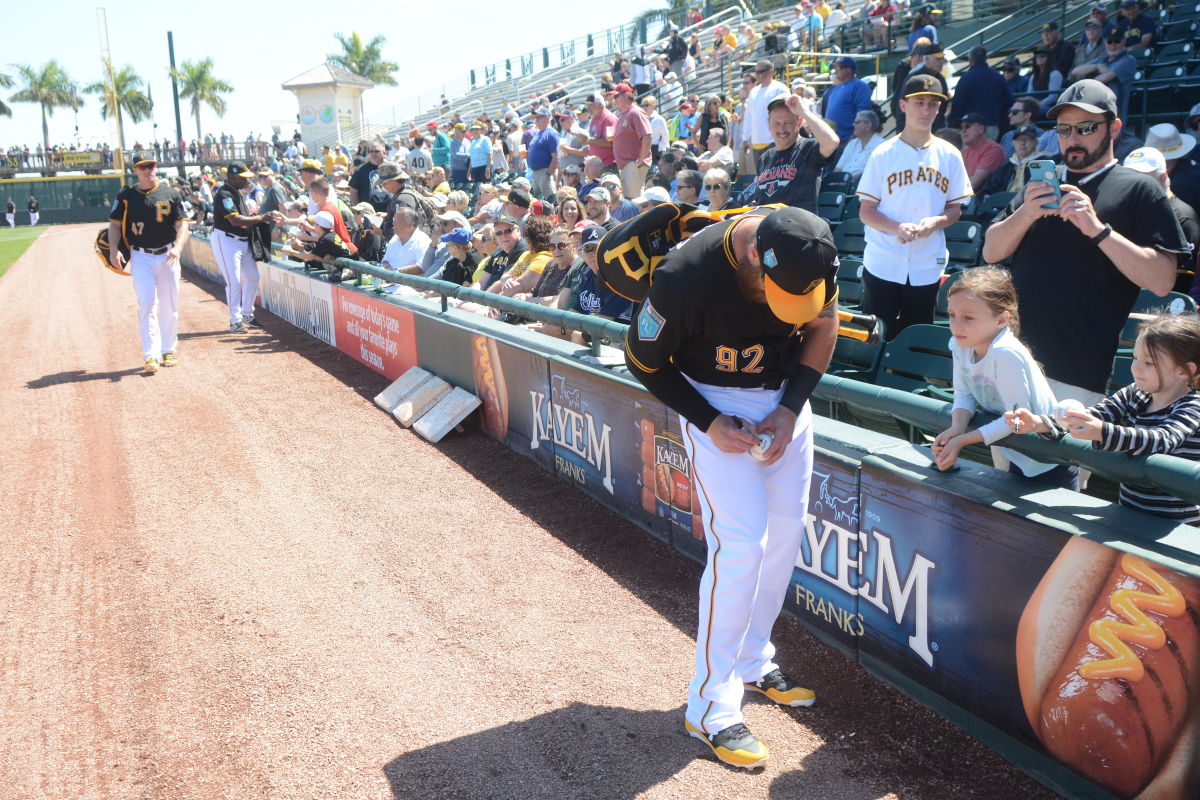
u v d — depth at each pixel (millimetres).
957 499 2557
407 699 3004
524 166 15289
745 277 2291
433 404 6176
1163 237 2840
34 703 3092
